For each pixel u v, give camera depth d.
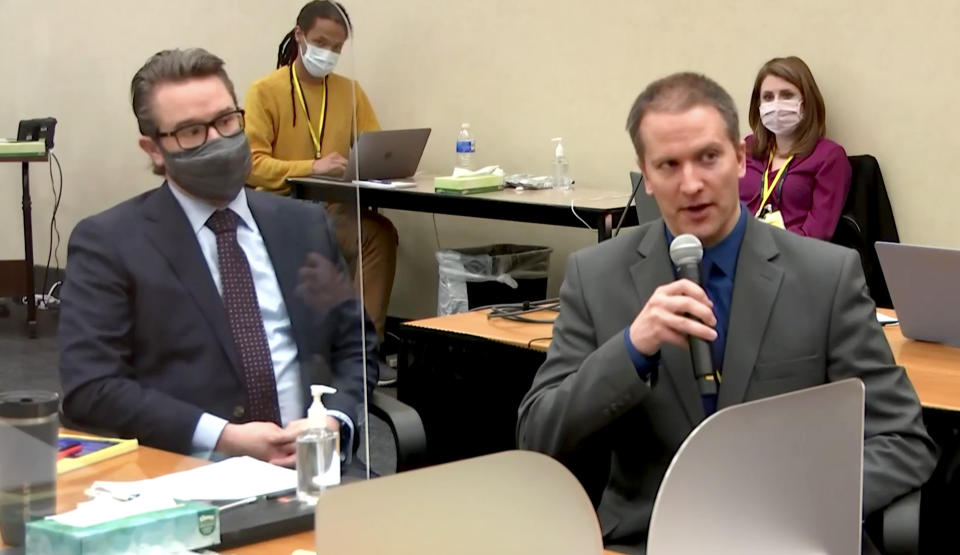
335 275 2.04
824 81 4.85
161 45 1.90
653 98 2.06
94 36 1.85
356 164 2.04
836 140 4.85
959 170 4.57
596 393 1.95
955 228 4.61
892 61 4.68
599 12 5.49
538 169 5.83
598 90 5.55
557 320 2.21
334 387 2.02
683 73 2.11
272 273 2.01
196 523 1.52
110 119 1.88
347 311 2.05
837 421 1.41
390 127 6.34
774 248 2.09
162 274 1.92
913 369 2.63
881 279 4.57
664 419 2.04
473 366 3.16
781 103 4.56
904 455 1.99
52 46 1.84
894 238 4.65
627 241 2.19
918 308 2.81
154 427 1.85
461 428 3.21
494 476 1.19
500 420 3.14
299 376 2.02
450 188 5.15
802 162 4.59
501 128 5.94
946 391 2.46
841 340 2.05
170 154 1.91
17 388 1.71
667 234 2.14
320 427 1.88
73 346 1.85
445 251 5.64
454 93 6.07
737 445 1.33
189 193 1.95
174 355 1.94
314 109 1.98
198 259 1.95
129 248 1.90
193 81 1.90
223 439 1.88
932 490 2.56
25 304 1.86
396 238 5.78
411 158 5.58
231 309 1.97
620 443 2.11
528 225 5.86
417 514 1.16
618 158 5.53
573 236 5.73
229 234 1.98
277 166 1.99
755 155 4.74
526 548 1.23
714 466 1.33
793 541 1.42
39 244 1.88
